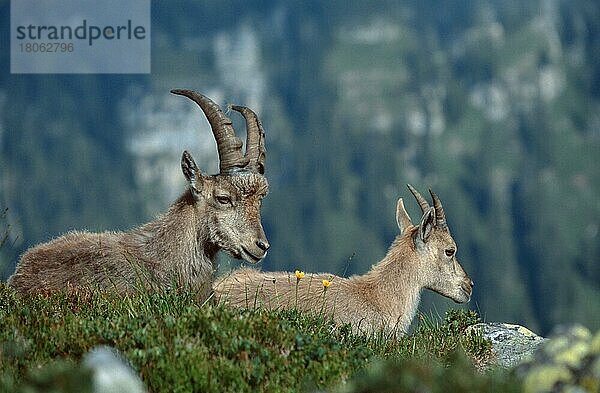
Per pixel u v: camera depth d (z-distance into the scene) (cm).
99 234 1202
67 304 984
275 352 833
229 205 1177
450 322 1221
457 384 682
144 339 812
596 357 682
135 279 1138
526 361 723
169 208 1188
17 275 1137
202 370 762
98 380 643
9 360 778
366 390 684
